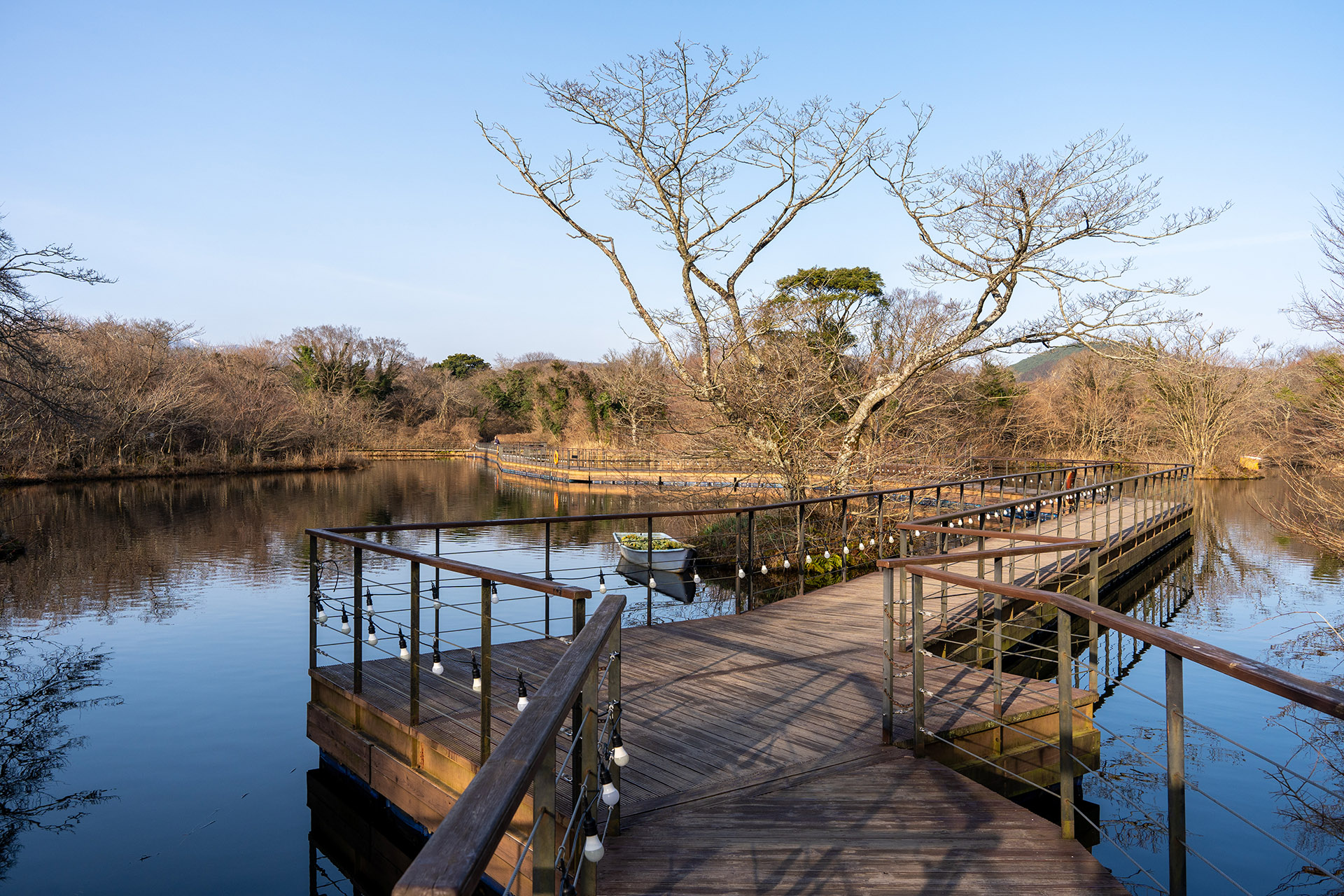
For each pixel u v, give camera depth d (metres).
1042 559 10.42
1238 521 21.52
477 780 1.22
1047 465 30.33
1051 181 12.12
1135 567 14.11
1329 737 6.49
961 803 3.53
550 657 5.89
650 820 3.37
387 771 4.54
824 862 3.02
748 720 4.57
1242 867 4.60
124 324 39.53
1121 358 12.79
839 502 13.38
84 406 23.28
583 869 2.50
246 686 7.99
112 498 27.45
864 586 8.91
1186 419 30.61
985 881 2.88
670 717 4.62
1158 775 5.83
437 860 0.91
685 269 13.52
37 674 8.41
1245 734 6.76
